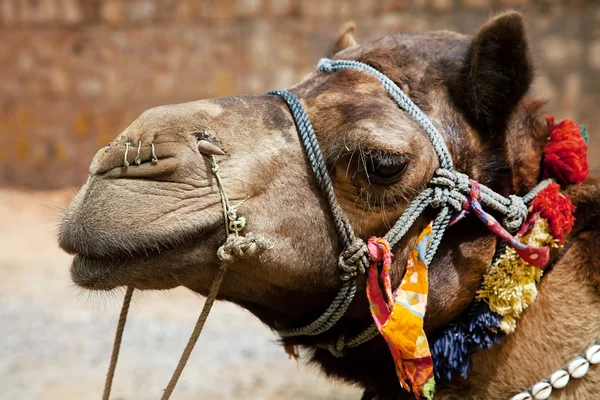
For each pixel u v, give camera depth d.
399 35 4.34
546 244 4.00
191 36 22.23
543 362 4.03
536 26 19.11
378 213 3.85
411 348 3.70
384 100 3.96
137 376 9.09
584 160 4.24
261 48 21.84
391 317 3.71
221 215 3.71
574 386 4.00
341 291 3.90
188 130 3.76
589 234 4.17
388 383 4.27
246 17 21.89
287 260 3.82
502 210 3.96
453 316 4.04
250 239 3.71
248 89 22.02
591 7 18.80
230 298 4.04
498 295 3.95
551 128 4.34
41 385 8.72
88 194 3.66
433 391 3.76
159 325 11.45
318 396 8.23
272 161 3.83
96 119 22.86
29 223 18.67
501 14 3.89
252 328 11.29
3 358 9.81
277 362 9.59
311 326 4.01
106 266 3.63
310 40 21.59
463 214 3.88
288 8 21.64
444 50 4.17
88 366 9.52
